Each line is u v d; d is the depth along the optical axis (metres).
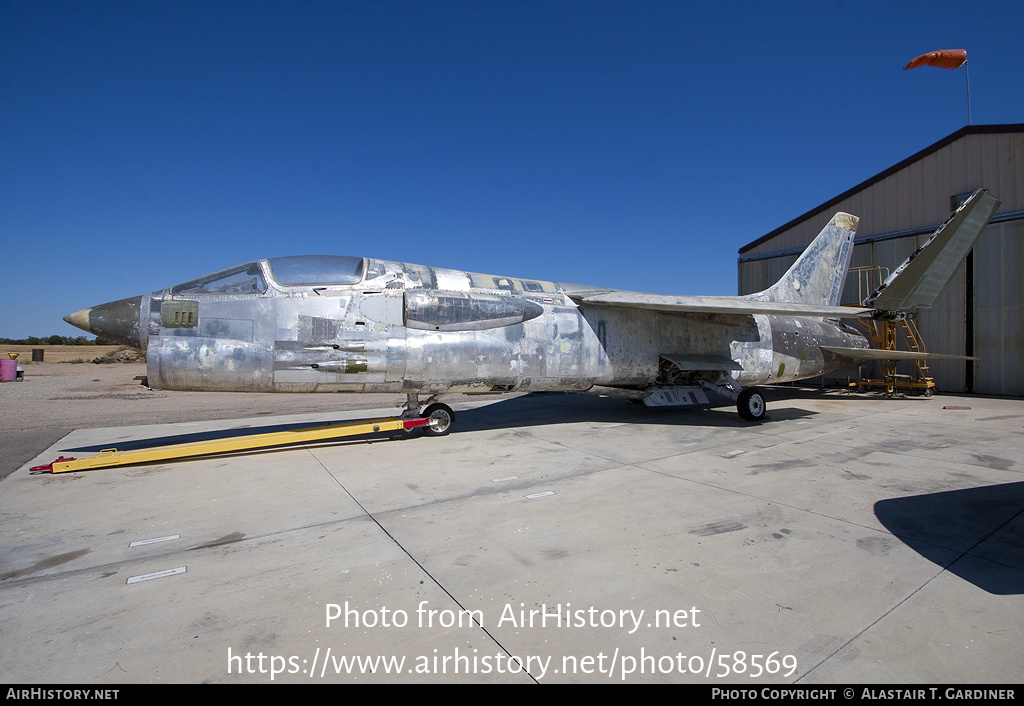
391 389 7.95
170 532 4.32
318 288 7.41
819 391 16.12
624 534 4.12
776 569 3.48
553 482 5.70
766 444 7.75
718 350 10.68
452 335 8.00
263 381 7.12
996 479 5.67
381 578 3.40
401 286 7.86
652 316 9.93
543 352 8.73
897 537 4.03
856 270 16.80
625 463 6.57
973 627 2.76
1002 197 13.73
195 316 6.89
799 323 12.32
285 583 3.35
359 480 5.92
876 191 16.31
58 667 2.47
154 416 11.98
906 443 7.71
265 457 7.19
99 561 3.75
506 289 8.85
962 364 14.70
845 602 3.04
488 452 7.35
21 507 5.02
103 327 6.77
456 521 4.49
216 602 3.11
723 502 4.93
